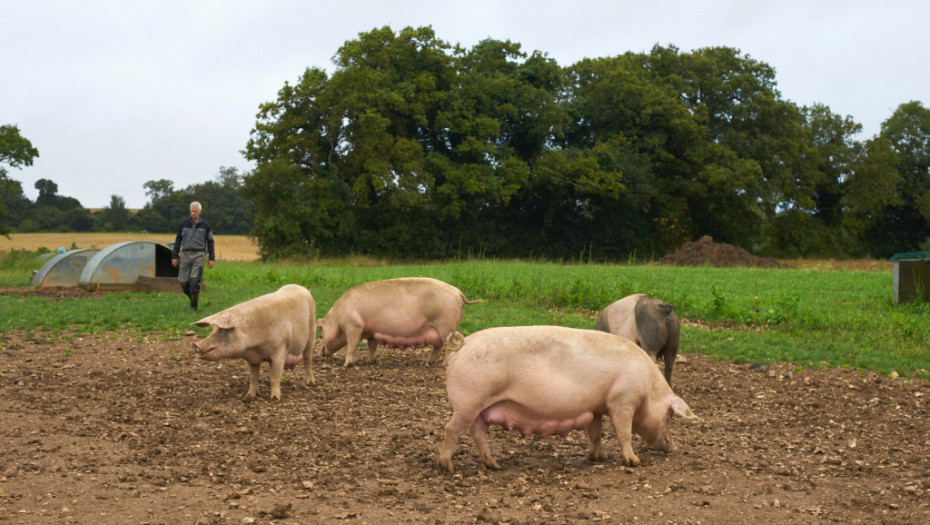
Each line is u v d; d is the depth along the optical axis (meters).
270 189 47.34
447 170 48.56
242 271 27.86
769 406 9.00
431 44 49.69
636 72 58.00
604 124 58.81
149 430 7.38
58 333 12.89
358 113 47.34
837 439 7.57
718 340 13.38
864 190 65.38
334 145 51.84
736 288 23.33
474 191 47.84
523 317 15.38
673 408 6.48
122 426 7.52
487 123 49.47
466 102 50.53
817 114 67.62
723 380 10.41
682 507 5.45
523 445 7.32
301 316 9.20
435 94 48.59
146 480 5.87
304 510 5.31
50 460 6.27
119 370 10.21
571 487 5.92
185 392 9.09
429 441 7.29
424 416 8.22
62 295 19.20
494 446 7.24
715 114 60.09
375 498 5.62
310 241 49.06
